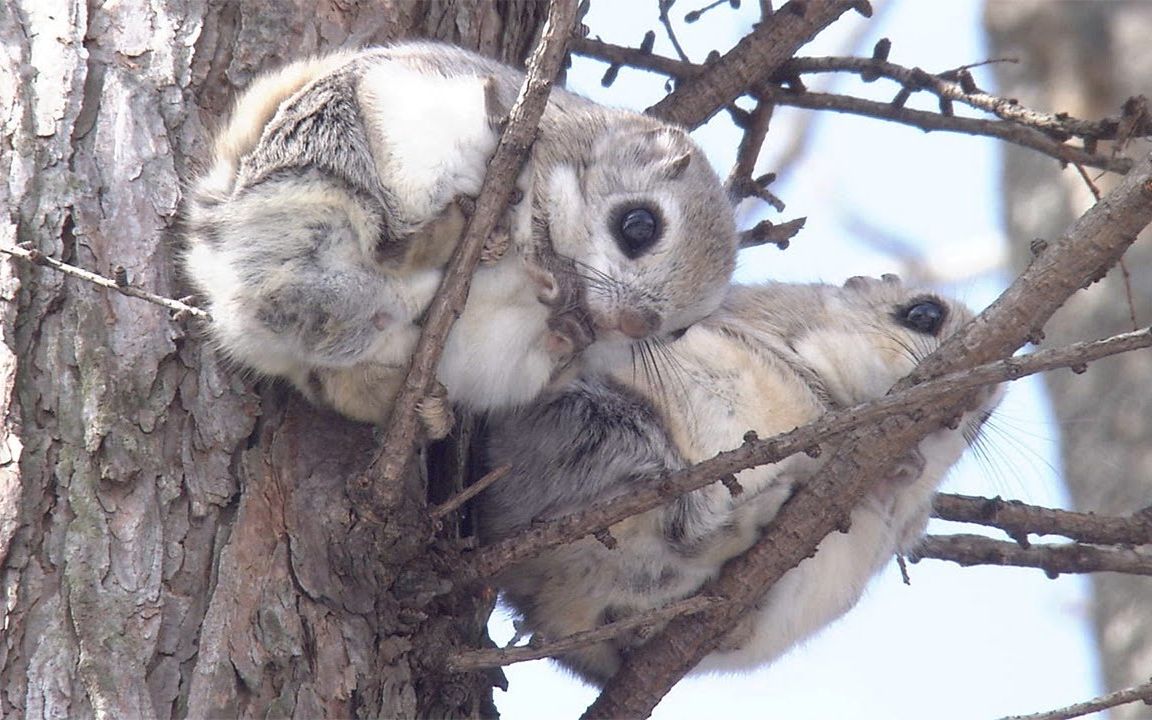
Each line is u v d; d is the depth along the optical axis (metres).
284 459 7.83
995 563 10.24
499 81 8.66
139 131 8.22
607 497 9.52
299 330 7.65
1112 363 12.47
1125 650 12.11
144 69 8.44
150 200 8.06
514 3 10.43
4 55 8.29
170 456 7.59
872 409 7.31
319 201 7.76
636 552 9.42
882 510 10.24
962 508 10.28
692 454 9.62
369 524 7.68
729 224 9.47
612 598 9.61
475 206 7.38
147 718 6.96
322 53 9.04
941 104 10.39
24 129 8.07
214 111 8.52
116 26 8.51
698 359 9.84
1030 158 13.85
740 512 9.23
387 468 7.51
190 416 7.71
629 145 9.30
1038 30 13.82
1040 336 8.01
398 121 7.99
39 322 7.65
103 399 7.54
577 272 8.79
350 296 7.64
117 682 6.98
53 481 7.36
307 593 7.55
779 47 10.52
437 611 8.11
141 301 7.79
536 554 8.08
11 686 6.91
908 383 8.13
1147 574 10.00
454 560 8.08
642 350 9.60
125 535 7.32
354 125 7.94
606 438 9.56
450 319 7.34
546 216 8.77
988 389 10.31
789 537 8.62
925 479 10.44
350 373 7.88
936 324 11.03
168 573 7.32
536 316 8.53
